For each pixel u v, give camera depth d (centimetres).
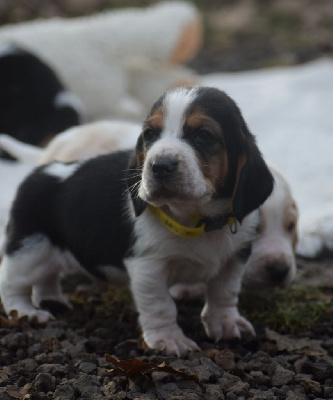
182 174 529
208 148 553
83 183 645
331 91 1513
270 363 570
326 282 793
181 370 533
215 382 535
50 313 682
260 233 728
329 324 673
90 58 1394
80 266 661
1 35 1385
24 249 665
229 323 625
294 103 1444
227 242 604
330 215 903
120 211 609
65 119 1289
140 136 578
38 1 2389
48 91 1294
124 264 606
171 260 595
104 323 666
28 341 611
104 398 498
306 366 564
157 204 549
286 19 2491
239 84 1614
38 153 967
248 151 571
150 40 1445
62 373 545
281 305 713
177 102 558
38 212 665
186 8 1530
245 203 576
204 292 726
